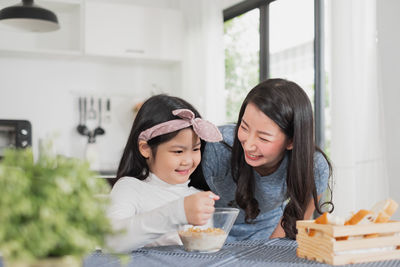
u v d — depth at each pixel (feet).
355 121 7.15
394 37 6.95
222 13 11.10
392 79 6.98
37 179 2.01
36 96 11.71
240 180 4.97
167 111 4.58
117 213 4.10
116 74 12.48
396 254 3.36
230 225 3.73
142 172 4.73
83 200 2.04
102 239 2.15
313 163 4.60
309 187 4.58
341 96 7.22
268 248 3.79
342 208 7.09
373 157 7.02
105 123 12.31
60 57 11.63
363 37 7.13
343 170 7.13
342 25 7.25
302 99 4.38
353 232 3.22
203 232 3.58
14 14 7.92
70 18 11.84
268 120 4.19
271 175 4.98
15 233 1.89
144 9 11.77
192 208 3.41
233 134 5.27
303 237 3.43
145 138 4.42
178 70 12.55
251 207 5.09
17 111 11.53
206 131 4.19
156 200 4.55
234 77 11.21
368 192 7.02
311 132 4.45
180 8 12.63
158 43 11.91
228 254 3.52
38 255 1.95
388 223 3.34
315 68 8.66
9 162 2.09
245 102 4.55
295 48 9.32
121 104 12.50
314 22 8.70
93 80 12.24
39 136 11.67
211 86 10.87
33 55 11.34
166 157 4.35
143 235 3.49
